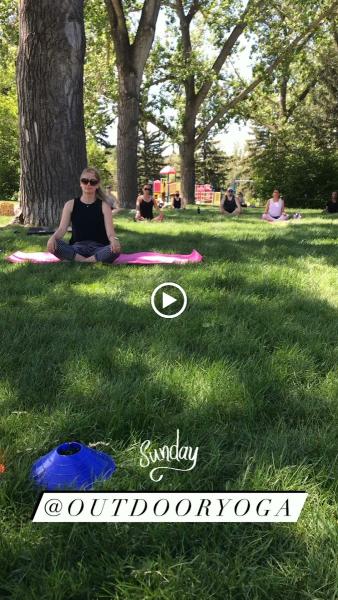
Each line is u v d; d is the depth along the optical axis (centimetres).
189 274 562
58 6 933
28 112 972
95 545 168
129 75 1975
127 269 604
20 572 159
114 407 249
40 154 981
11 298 459
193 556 165
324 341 353
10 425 236
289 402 265
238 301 453
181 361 310
